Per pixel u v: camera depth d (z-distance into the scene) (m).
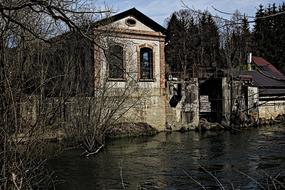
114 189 14.95
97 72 25.53
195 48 48.31
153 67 33.00
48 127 13.83
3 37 8.09
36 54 13.36
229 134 31.83
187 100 34.81
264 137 29.45
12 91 9.01
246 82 36.00
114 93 29.14
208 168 18.66
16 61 9.81
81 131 22.92
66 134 21.53
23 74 10.17
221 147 25.06
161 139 29.09
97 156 21.59
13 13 8.03
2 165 8.65
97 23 9.03
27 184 9.43
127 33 31.22
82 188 14.90
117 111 30.02
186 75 37.94
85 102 24.11
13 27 8.42
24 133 9.97
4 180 8.48
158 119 33.16
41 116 11.36
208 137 30.14
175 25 49.47
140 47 32.22
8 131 8.79
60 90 17.89
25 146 9.95
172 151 23.77
